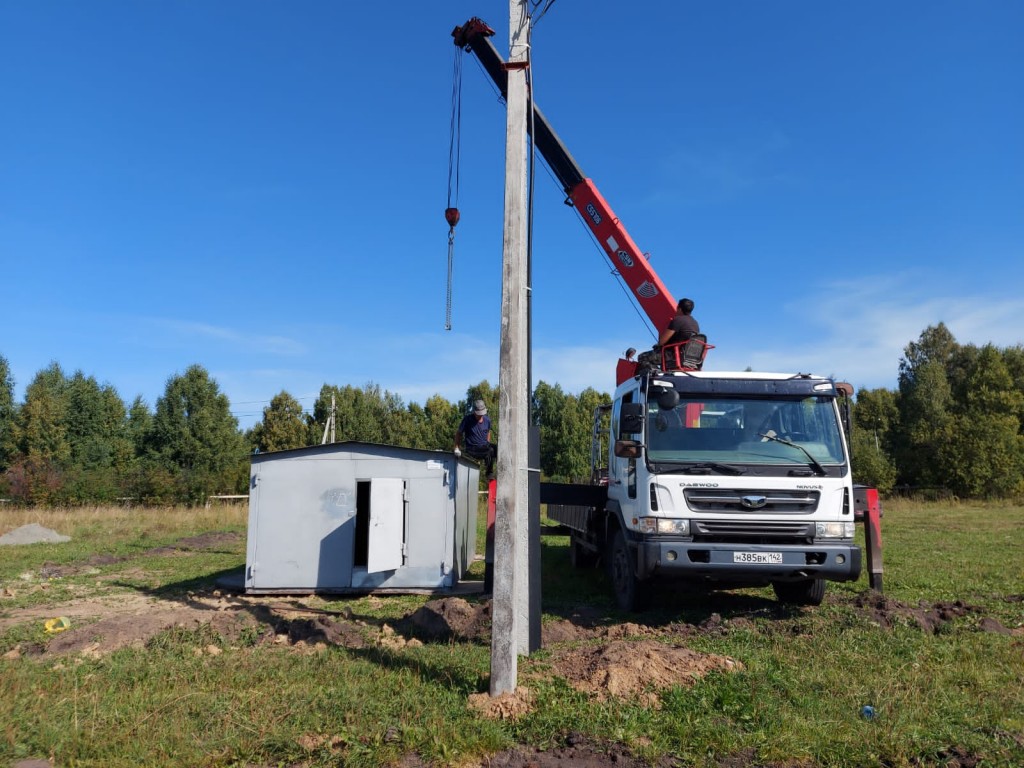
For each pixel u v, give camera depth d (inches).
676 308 398.0
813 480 300.0
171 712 195.9
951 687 212.7
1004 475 1579.7
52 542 733.9
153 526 897.5
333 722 187.5
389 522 392.2
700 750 168.9
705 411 315.6
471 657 245.0
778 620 301.0
